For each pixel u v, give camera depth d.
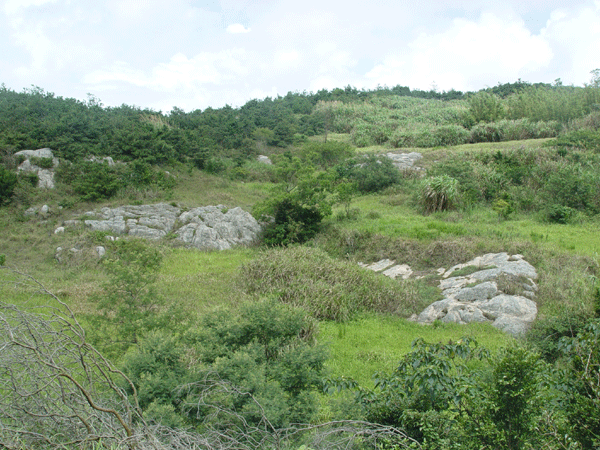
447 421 4.30
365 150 33.03
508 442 3.94
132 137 23.06
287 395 5.04
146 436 3.44
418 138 32.56
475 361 7.47
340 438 4.19
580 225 14.73
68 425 3.47
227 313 6.57
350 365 7.68
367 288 11.20
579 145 22.69
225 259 15.62
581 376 4.20
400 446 4.17
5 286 11.29
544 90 40.41
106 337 7.26
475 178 19.17
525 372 3.98
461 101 56.28
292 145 37.81
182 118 36.19
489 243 12.95
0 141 20.03
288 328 6.25
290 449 3.94
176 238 17.12
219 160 26.52
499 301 9.88
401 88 69.12
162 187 20.67
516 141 28.86
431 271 12.80
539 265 11.19
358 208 18.69
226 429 4.16
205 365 5.38
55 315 3.84
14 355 3.37
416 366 4.73
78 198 18.72
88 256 14.64
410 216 17.52
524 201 16.94
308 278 11.72
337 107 50.84
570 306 8.76
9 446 3.08
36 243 15.66
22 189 18.34
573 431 3.89
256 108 49.81
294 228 16.66
